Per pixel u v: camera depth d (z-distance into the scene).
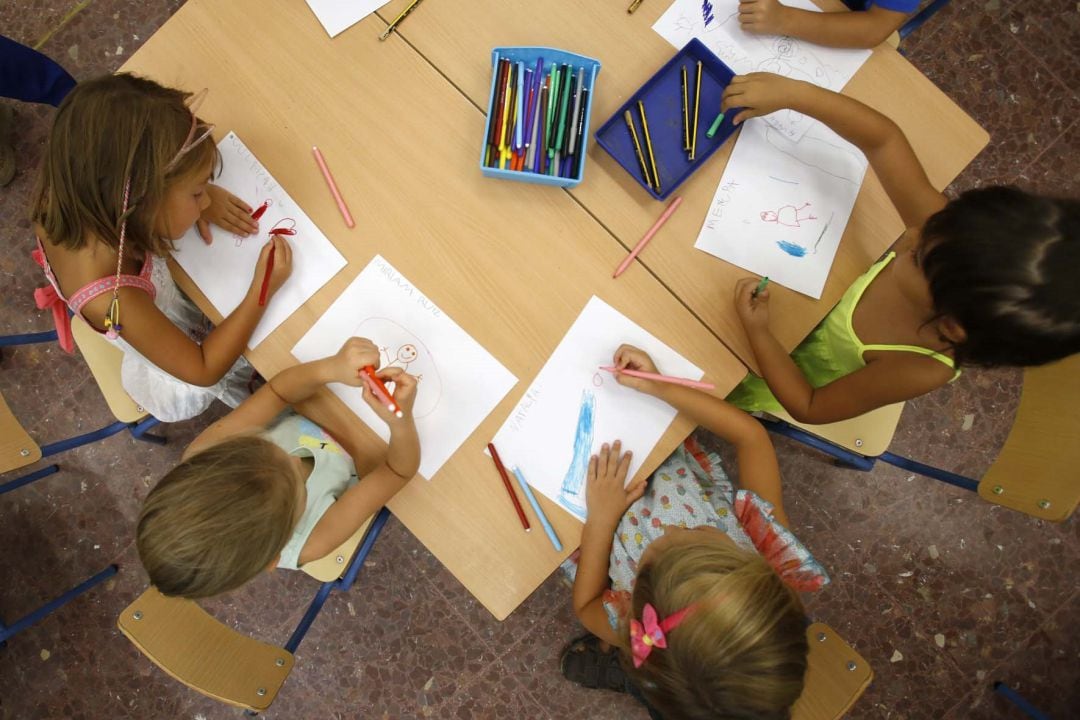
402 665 1.68
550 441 1.03
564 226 1.06
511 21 1.09
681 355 1.05
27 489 1.72
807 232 1.06
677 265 1.05
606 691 1.66
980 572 1.69
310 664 1.68
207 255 1.05
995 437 1.71
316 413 1.05
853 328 1.12
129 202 0.90
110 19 1.80
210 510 0.87
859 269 1.05
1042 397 1.04
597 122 1.09
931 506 1.71
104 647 1.68
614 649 1.61
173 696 1.67
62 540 1.71
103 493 1.72
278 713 1.67
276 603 1.68
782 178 1.06
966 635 1.67
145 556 0.88
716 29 1.09
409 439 0.97
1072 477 1.00
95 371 1.29
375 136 1.07
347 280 1.05
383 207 1.06
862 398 1.06
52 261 1.03
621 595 1.05
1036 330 0.80
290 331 1.05
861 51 1.09
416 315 1.04
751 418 1.06
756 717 0.79
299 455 1.11
